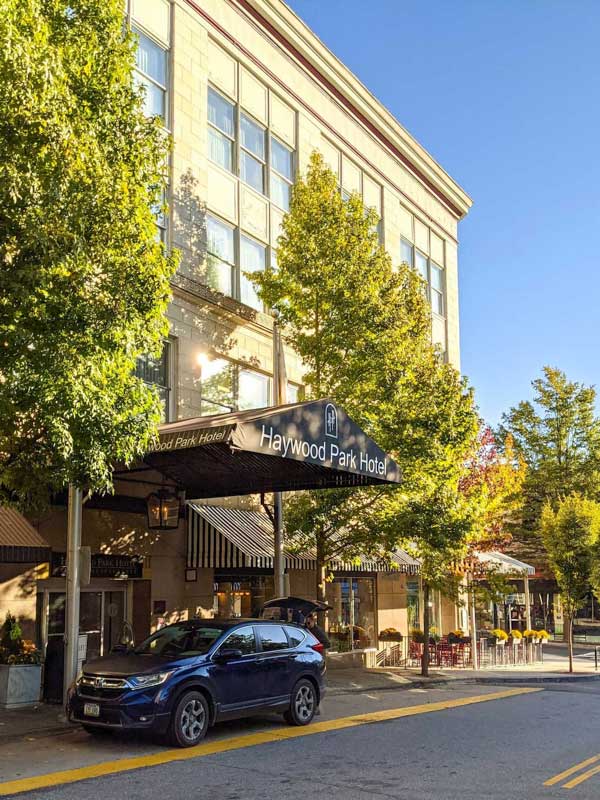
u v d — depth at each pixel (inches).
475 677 862.5
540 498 1763.0
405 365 762.8
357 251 772.0
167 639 480.1
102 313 398.6
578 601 1070.4
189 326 777.6
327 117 1058.7
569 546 1075.9
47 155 376.5
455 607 1235.2
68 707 446.9
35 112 367.9
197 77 834.2
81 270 390.3
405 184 1253.1
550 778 366.9
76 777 361.1
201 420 584.4
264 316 868.6
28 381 371.9
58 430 369.7
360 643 994.1
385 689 749.9
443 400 759.1
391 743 452.8
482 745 450.6
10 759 398.0
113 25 455.2
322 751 426.0
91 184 396.2
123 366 414.9
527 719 559.2
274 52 961.5
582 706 642.8
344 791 339.3
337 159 1080.2
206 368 796.6
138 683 419.5
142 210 432.1
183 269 776.9
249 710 469.7
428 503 737.0
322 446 554.6
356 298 751.7
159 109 791.1
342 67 1069.1
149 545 697.6
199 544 721.6
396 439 722.2
